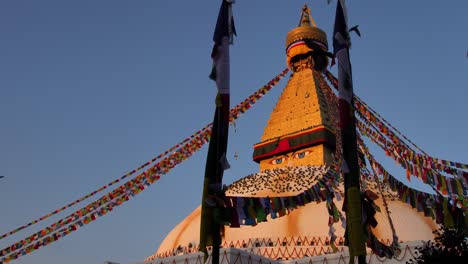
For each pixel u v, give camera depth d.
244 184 37.00
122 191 21.53
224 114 13.85
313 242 30.45
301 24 47.69
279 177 36.56
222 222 13.92
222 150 13.62
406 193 18.08
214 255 13.41
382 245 15.80
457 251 16.36
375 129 22.50
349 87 14.00
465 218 17.25
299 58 46.12
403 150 20.25
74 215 20.77
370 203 14.86
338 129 21.47
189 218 37.72
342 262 27.47
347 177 13.38
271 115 44.84
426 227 31.92
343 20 14.55
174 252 33.88
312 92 43.06
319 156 39.75
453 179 17.64
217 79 14.16
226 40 14.49
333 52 14.60
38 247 20.20
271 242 30.98
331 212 18.86
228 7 14.83
